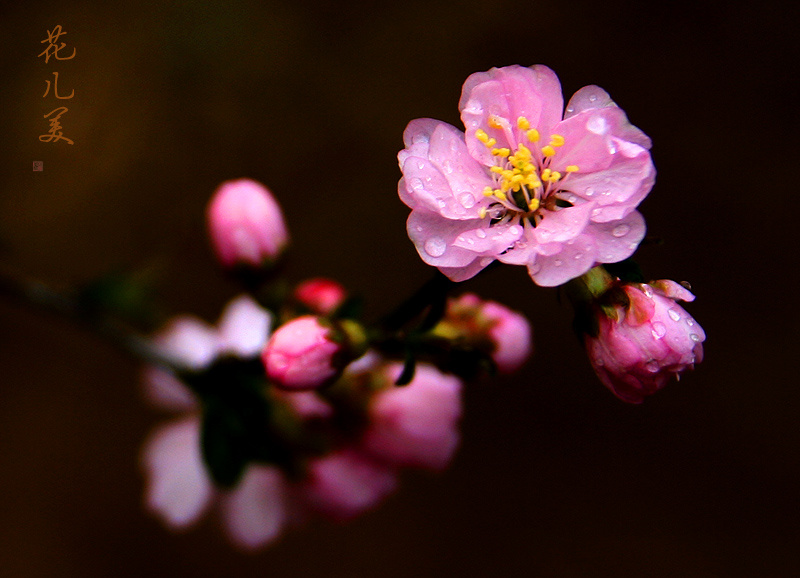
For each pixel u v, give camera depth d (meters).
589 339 0.35
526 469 0.66
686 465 0.67
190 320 0.42
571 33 0.72
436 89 0.68
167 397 0.41
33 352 0.64
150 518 0.63
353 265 0.64
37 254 0.60
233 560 0.64
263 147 0.65
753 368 0.68
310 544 0.64
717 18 0.73
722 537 0.65
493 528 0.66
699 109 0.71
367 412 0.38
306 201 0.65
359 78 0.68
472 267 0.34
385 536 0.65
